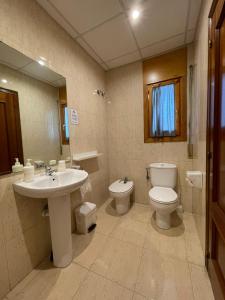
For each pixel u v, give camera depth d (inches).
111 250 58.7
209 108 43.7
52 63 58.4
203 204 53.7
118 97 99.2
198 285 43.9
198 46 62.4
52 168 60.1
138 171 97.4
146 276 47.3
